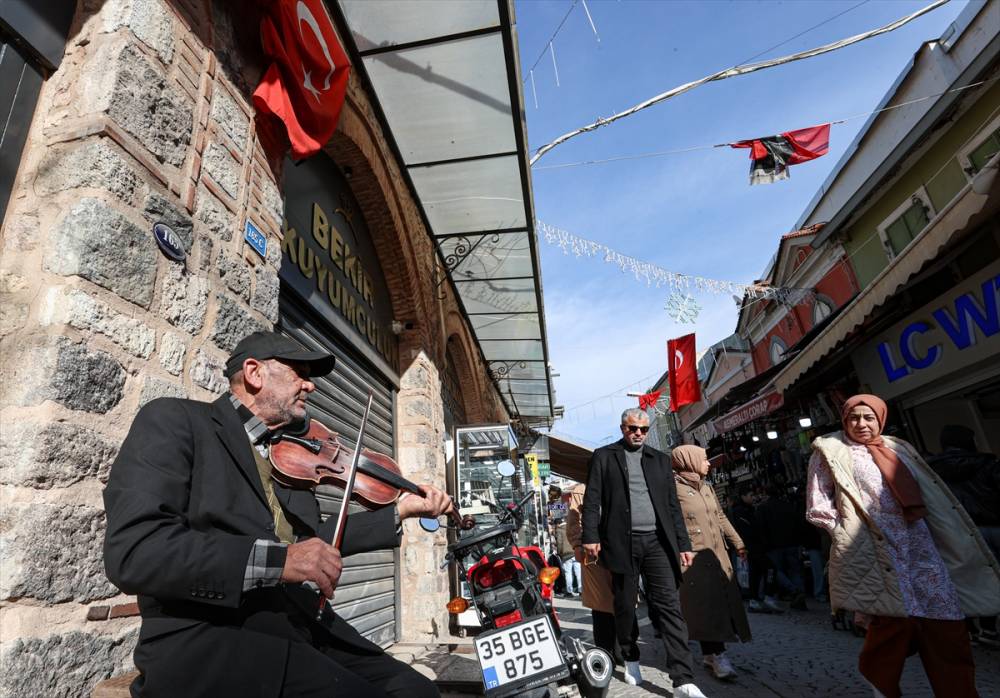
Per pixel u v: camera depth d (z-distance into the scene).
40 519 1.54
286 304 4.17
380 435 6.15
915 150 9.79
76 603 1.60
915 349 7.24
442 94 5.41
